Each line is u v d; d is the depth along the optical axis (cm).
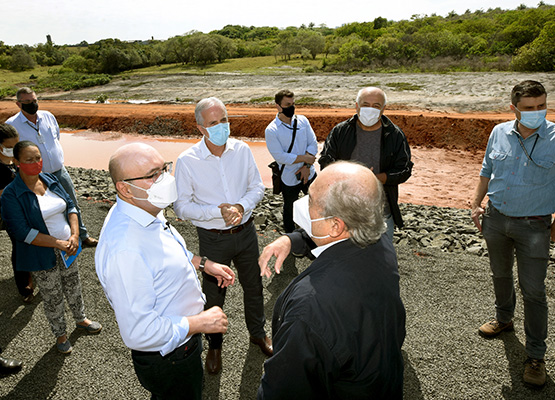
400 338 143
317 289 134
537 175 267
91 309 402
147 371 192
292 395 131
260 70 4828
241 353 335
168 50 7150
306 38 6556
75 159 1667
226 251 305
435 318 363
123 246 170
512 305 326
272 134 470
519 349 320
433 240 539
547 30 2900
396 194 354
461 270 444
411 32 6225
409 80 2752
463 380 292
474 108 1814
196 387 214
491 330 334
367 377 133
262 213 670
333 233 148
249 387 299
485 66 3231
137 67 7312
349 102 2191
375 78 2981
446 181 1113
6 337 362
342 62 4100
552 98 1877
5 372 314
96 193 849
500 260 308
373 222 141
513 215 280
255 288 325
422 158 1370
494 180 292
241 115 2023
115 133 2112
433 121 1589
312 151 493
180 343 185
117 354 336
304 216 165
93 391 296
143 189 179
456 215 700
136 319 170
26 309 407
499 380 291
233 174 303
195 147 299
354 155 353
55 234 319
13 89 4300
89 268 484
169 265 187
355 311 131
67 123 2316
